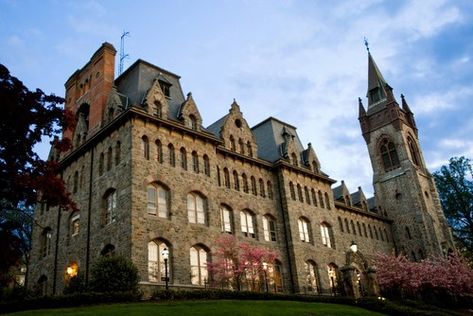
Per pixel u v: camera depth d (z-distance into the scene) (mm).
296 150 52406
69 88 48719
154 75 43375
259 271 38625
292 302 31625
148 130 37156
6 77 25406
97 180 38125
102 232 35344
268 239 45094
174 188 36812
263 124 55438
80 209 39094
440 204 74688
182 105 41156
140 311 23000
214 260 37125
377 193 75438
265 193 47125
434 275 50688
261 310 25844
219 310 24484
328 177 54438
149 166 35750
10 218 42625
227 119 46562
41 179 25500
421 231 68875
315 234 49281
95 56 45406
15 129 25172
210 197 39438
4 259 24938
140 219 33344
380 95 82625
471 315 43375
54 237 41375
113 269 28938
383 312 33438
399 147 76062
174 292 29906
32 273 42688
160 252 33969
